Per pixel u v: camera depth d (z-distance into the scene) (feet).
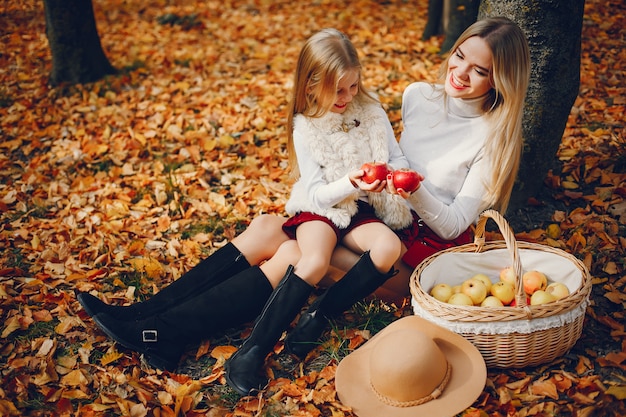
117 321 9.84
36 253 12.63
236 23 24.93
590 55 19.06
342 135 9.92
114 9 27.30
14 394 9.32
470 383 8.36
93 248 12.64
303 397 8.95
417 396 8.18
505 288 9.39
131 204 14.17
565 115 11.86
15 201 14.49
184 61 21.31
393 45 21.20
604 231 11.76
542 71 11.38
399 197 9.94
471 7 13.98
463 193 9.95
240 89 19.04
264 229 10.36
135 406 8.86
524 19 11.10
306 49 9.68
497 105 9.87
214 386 9.41
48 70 21.06
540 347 8.72
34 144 16.81
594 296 10.51
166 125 17.15
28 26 25.31
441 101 10.37
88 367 9.80
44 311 10.94
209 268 10.34
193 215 13.65
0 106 19.07
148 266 11.94
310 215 9.97
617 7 22.20
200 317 9.78
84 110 18.43
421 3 25.40
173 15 25.43
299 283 9.40
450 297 9.37
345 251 10.09
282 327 9.42
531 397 8.60
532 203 12.69
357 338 9.96
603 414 8.29
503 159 9.68
